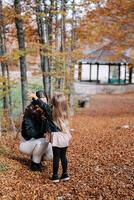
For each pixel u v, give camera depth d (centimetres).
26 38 1388
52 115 740
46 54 1238
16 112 1487
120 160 890
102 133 1355
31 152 812
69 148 1055
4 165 811
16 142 1087
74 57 1617
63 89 1526
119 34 2050
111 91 4225
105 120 1925
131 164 851
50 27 1405
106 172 795
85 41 2020
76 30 1777
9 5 1180
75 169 827
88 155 957
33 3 1199
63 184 730
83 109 2698
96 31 1916
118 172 791
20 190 693
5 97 1258
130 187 698
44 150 813
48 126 743
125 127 1464
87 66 5647
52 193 681
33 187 710
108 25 1936
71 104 2030
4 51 1208
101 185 713
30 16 1180
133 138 1182
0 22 1198
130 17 1914
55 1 1355
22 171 801
